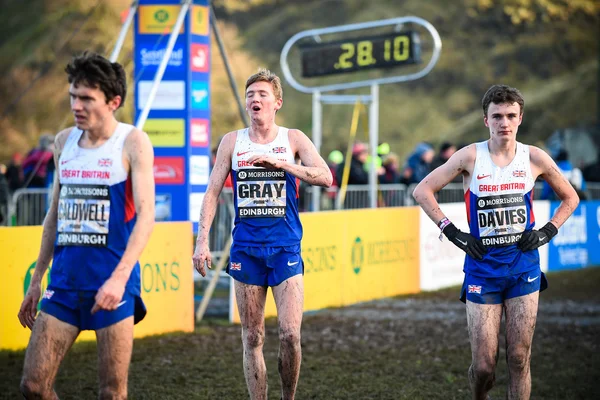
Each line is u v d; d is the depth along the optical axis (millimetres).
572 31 54406
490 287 8148
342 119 51875
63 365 11812
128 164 6691
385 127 52031
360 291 18766
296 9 54594
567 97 52219
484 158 8328
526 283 8133
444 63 54688
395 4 56125
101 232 6660
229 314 16344
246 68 42844
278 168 8156
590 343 14188
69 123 41719
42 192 20422
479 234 8258
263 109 8508
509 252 8172
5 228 12398
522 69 54656
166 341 13586
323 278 17656
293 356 8297
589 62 54594
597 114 51156
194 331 14602
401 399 10219
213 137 39719
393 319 16297
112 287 6332
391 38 22156
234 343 13617
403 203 24969
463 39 55594
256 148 8562
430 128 51938
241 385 10820
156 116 16797
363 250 18859
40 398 6445
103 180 6672
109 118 6695
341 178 23859
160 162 16797
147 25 16828
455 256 22078
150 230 6578
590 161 38406
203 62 17031
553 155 27234
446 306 18125
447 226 8312
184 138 16734
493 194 8250
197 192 17109
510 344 8109
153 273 14062
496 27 55719
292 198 8562
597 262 27156
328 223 17766
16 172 23125
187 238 14625
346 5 55344
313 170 8297
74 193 6707
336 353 12953
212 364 12008
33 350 6496
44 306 6621
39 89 43125
